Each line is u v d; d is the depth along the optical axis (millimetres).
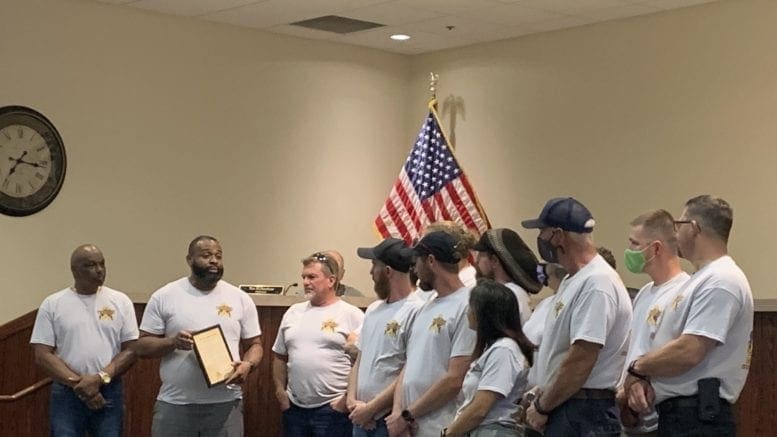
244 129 8297
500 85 8594
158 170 7824
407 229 8289
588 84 7980
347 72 8898
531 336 4402
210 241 5695
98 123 7535
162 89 7859
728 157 7148
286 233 8516
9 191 7082
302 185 8617
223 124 8180
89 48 7500
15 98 7156
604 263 3916
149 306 5672
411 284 5000
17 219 7145
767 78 6961
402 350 4707
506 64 8555
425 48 8992
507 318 3914
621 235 7734
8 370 6492
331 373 5602
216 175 8133
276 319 6297
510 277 4504
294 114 8586
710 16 7270
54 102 7328
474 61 8797
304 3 7539
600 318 3768
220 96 8172
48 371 5598
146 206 7758
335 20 8219
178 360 5570
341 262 5867
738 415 5230
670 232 4199
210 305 5684
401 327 4703
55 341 5672
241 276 8258
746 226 7047
